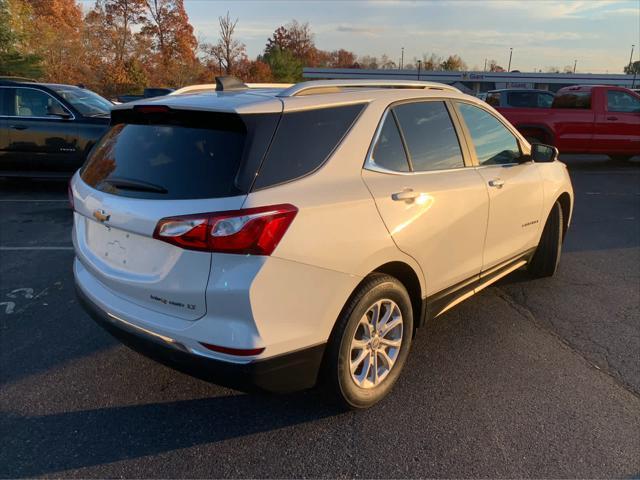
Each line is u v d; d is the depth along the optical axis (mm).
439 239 3234
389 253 2863
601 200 9102
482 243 3723
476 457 2648
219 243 2316
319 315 2594
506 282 5082
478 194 3559
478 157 3789
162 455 2668
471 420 2941
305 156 2600
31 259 5641
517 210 4102
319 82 3061
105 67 44969
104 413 3010
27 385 3273
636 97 12422
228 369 2436
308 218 2479
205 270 2371
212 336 2416
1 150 8859
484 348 3764
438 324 4160
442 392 3213
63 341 3842
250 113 2482
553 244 4953
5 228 6871
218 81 3217
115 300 2814
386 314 3004
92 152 3207
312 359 2637
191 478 2518
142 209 2502
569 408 3049
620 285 5000
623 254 6000
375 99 3035
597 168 13109
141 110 2812
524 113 12289
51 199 8703
